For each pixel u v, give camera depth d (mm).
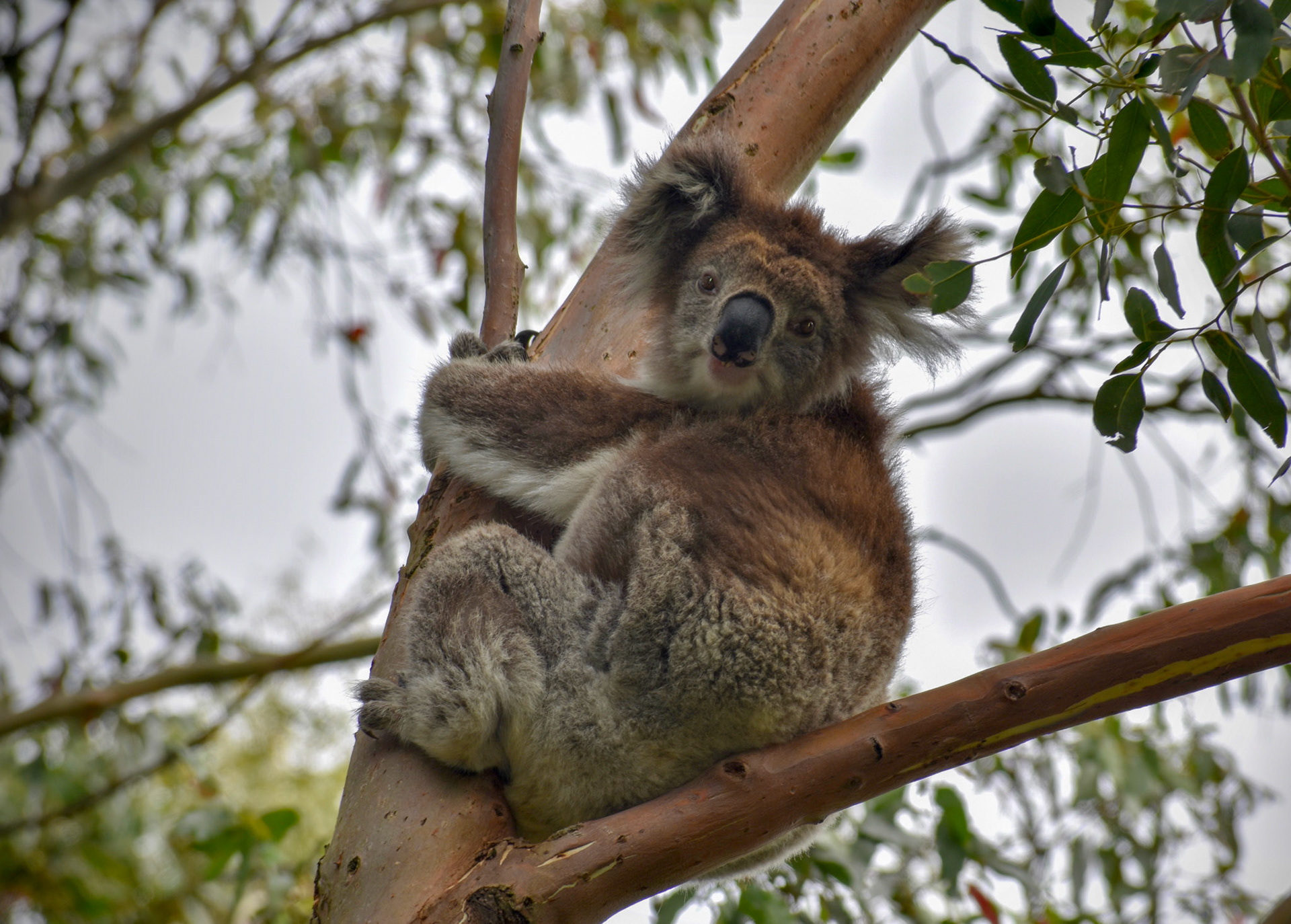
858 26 5996
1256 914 6625
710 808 3545
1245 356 3520
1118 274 8055
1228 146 3641
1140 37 3326
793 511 4516
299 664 8719
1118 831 6875
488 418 4984
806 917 6031
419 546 4750
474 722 3939
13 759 10328
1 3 10125
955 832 5809
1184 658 3516
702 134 5723
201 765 7684
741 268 5305
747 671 4172
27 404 9977
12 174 10164
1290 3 3324
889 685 4598
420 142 10477
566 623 4359
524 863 3422
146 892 9523
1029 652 7129
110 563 9297
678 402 5430
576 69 10062
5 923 9430
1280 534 8109
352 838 3732
